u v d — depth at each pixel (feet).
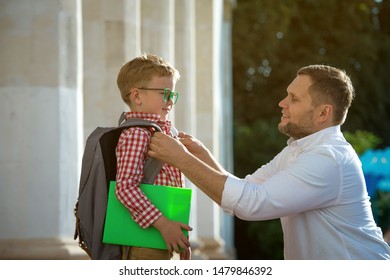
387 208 122.31
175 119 78.23
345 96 33.60
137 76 32.53
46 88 47.52
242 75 183.93
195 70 98.48
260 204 31.78
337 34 190.60
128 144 31.09
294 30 189.78
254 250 162.09
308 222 32.71
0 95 47.44
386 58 199.00
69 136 48.21
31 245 46.85
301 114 33.53
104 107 55.83
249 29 183.42
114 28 56.03
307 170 32.04
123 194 30.53
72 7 48.49
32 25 47.60
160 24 67.31
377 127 194.39
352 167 32.60
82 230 31.81
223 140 123.75
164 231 30.58
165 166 32.32
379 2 199.62
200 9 98.78
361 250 32.48
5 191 47.26
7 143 47.34
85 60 55.62
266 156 168.66
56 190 47.55
